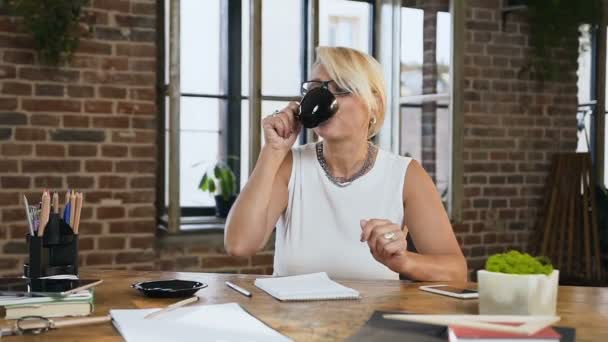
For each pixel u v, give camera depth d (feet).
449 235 6.28
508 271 4.18
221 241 13.11
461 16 14.01
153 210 12.17
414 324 4.07
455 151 14.16
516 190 15.65
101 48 11.74
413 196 6.40
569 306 4.73
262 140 13.47
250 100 13.00
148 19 12.07
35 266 5.20
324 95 5.90
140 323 4.08
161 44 12.89
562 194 15.64
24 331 3.93
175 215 12.25
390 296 5.02
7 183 11.21
